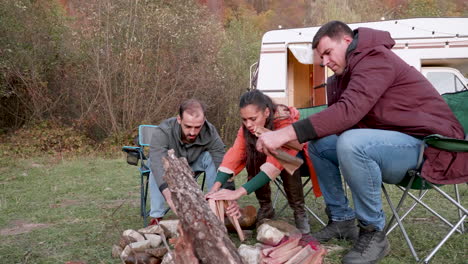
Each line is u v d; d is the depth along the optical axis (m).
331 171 2.98
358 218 2.60
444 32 8.69
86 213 4.17
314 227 3.52
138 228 3.59
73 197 5.12
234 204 2.74
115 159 9.50
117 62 10.96
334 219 3.05
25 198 5.04
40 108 11.49
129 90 11.02
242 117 2.84
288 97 10.41
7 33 11.05
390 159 2.49
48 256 2.85
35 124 11.20
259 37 16.47
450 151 2.40
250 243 3.03
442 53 8.65
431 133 2.53
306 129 2.40
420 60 8.73
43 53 11.63
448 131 2.55
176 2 12.03
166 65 11.49
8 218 4.06
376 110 2.58
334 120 2.40
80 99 11.59
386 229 2.72
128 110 11.09
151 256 2.49
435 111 2.59
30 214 4.20
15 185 6.02
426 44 8.71
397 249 2.83
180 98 11.66
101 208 4.43
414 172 2.51
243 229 3.25
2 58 10.86
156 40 11.49
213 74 12.33
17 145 10.41
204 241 1.83
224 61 13.76
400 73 2.56
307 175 3.37
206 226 1.85
